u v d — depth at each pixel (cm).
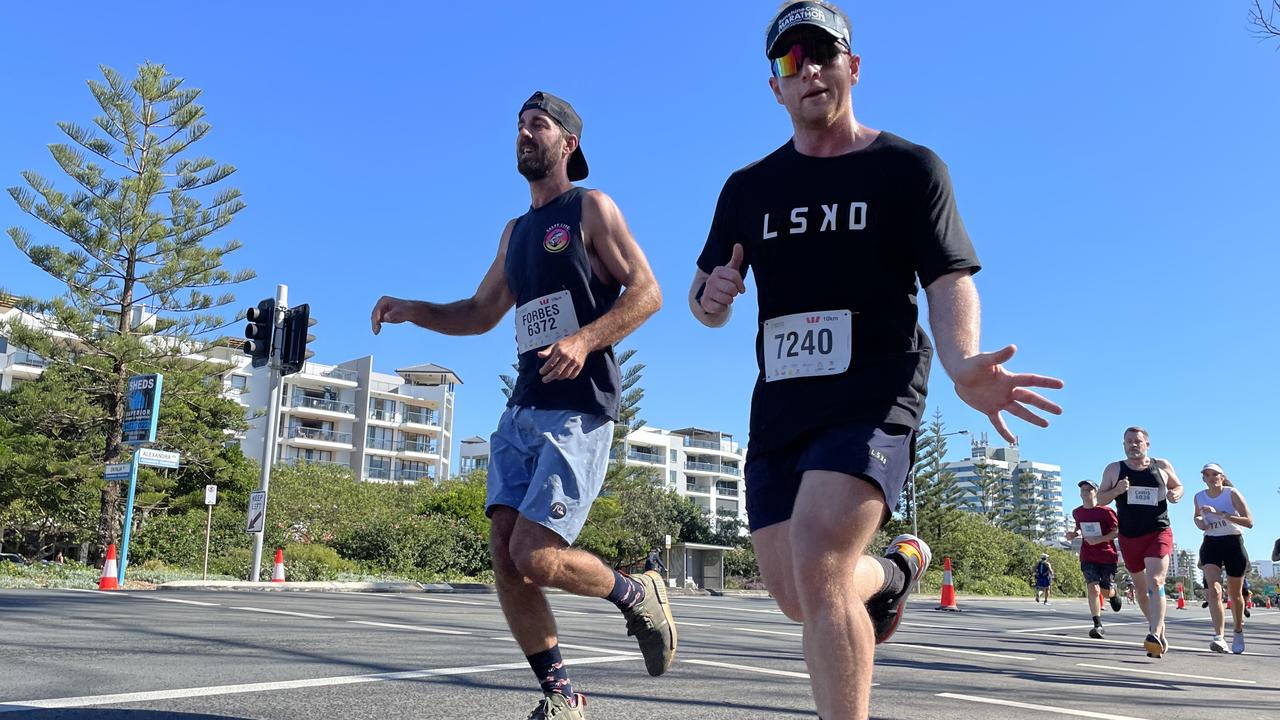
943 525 5588
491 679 367
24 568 1580
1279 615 3181
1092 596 962
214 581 1528
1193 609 3003
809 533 190
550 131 295
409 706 293
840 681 180
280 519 2681
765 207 231
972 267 210
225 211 2370
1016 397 179
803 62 224
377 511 2962
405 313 309
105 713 262
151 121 2344
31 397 2192
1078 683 492
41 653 407
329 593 1323
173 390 2355
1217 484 818
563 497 256
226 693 307
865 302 214
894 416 203
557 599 1320
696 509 5059
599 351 276
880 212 215
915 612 1681
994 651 705
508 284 300
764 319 229
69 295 2255
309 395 7175
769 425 216
